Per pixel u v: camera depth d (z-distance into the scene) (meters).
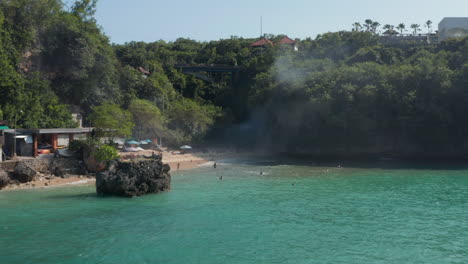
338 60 113.06
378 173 63.19
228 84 125.62
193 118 93.38
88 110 81.44
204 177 58.19
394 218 35.03
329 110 85.31
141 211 37.06
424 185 51.78
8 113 59.81
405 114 80.31
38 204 39.47
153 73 108.75
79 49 76.06
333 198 43.28
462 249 27.41
